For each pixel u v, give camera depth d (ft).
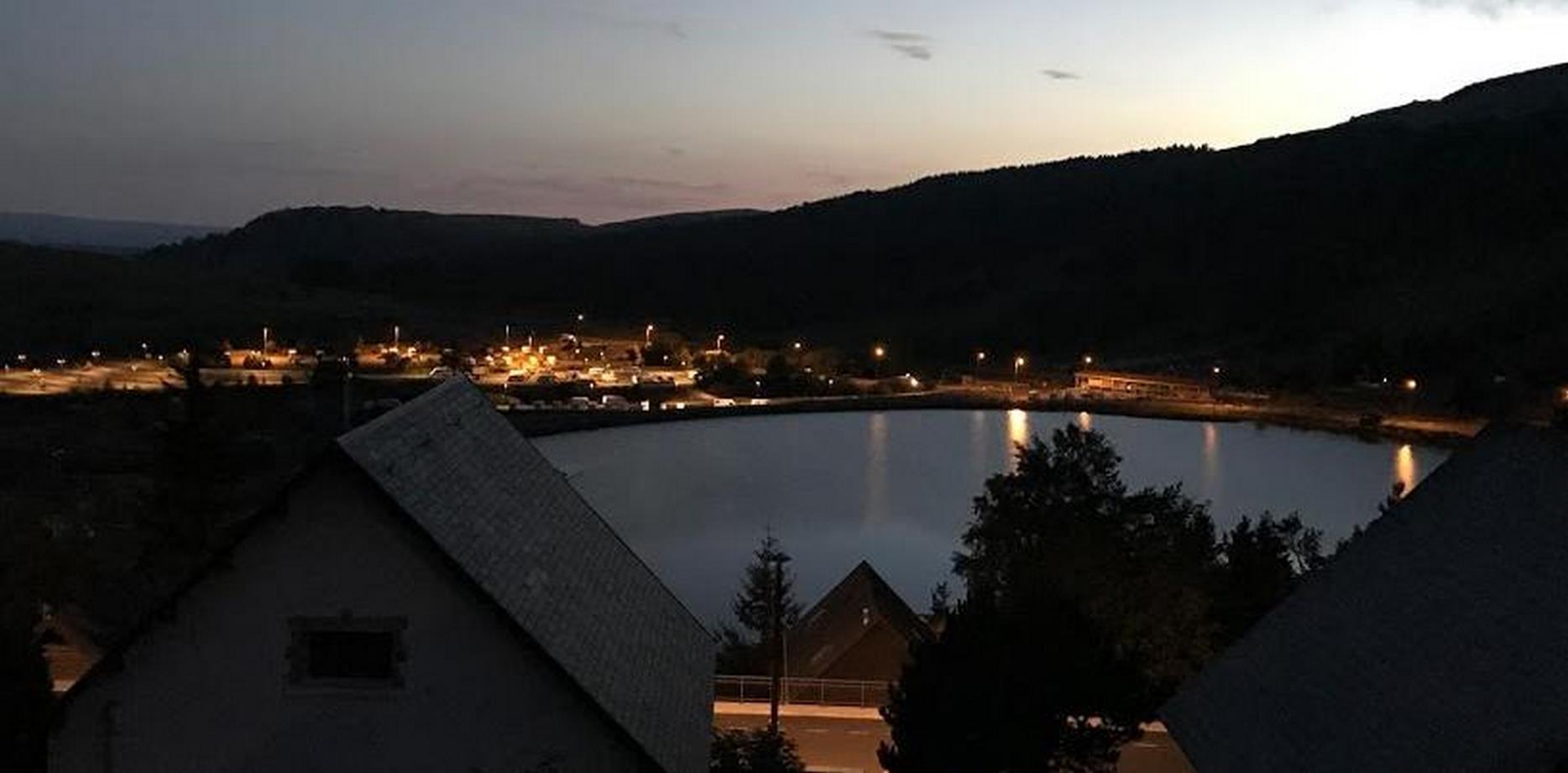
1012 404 405.39
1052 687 60.54
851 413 387.14
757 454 302.45
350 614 43.45
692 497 242.58
